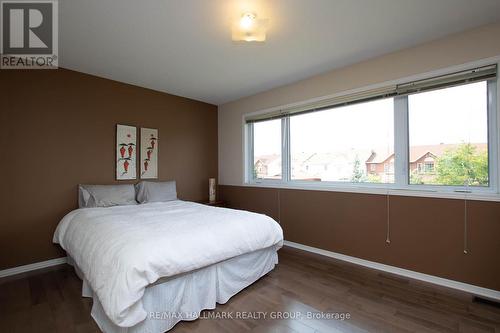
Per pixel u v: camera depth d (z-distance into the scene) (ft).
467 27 7.06
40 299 6.82
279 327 5.65
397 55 8.43
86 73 10.14
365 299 6.81
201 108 14.43
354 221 9.45
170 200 11.66
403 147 8.56
